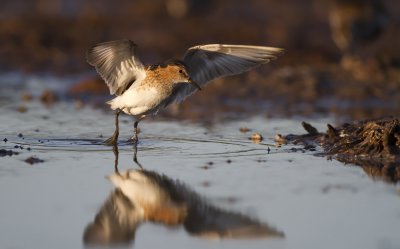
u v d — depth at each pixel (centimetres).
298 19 3048
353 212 992
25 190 1093
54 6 3309
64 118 1656
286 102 1928
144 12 3192
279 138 1430
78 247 881
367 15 2292
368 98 1950
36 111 1748
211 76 1294
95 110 1789
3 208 1015
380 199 1045
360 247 872
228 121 1669
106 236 927
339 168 1216
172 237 933
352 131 1384
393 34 2650
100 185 1121
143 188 1108
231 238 921
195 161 1266
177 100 1326
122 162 1254
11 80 2209
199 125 1612
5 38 2659
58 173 1183
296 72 2108
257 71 2164
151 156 1301
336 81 2052
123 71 1256
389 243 880
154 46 2634
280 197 1059
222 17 3133
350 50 2317
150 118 1697
